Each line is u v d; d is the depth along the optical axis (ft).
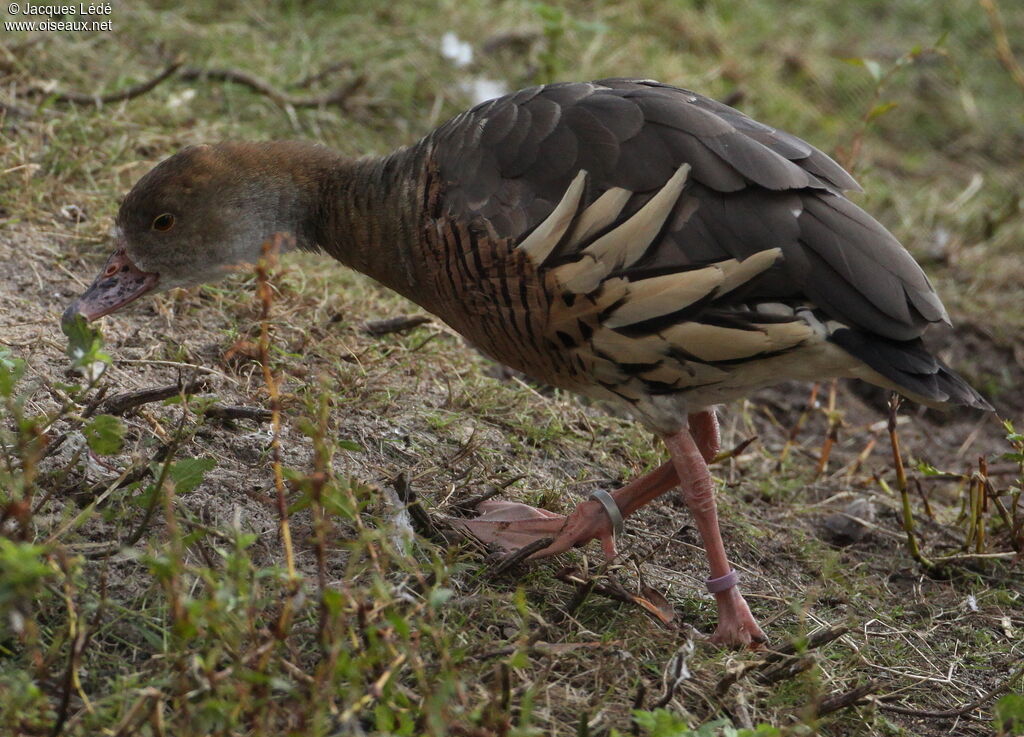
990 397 36.22
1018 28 57.67
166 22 40.16
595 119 21.85
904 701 22.27
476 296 22.70
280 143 26.02
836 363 20.99
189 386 23.22
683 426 22.06
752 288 20.56
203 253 25.58
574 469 27.55
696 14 51.70
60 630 18.53
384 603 17.92
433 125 40.40
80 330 22.58
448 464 25.77
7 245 29.32
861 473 31.99
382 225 24.40
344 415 26.23
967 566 27.09
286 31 42.42
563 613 21.88
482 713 17.79
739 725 19.88
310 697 17.19
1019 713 18.65
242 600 17.58
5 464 21.12
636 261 20.84
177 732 16.76
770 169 20.86
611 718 19.47
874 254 20.62
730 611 22.25
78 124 33.81
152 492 20.77
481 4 46.11
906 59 36.76
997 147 50.55
